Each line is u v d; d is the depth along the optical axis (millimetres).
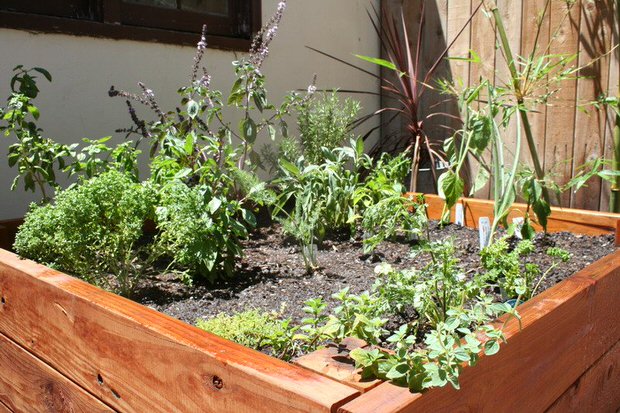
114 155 2588
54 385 1767
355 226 3098
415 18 4832
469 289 1767
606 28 3977
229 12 4008
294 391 1065
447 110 4715
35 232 2049
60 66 3113
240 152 3033
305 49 4414
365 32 4906
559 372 1679
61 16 3172
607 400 2107
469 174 4590
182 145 2561
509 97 4254
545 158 4316
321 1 4492
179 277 2334
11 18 2877
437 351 1132
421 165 4438
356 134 4859
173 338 1311
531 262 2539
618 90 3863
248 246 2885
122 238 2096
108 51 3299
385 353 1235
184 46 3654
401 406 1036
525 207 3148
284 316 1981
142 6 3512
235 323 1662
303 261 2643
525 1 4270
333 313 1987
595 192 4156
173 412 1344
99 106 3289
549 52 4227
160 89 3561
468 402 1242
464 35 4574
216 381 1219
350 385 1145
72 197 2039
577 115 4156
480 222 2781
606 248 2725
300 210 2902
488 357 1301
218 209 2340
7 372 2023
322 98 4535
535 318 1502
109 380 1529
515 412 1456
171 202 2236
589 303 1816
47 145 2523
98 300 1546
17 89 2965
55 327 1714
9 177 2986
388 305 1690
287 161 3057
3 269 1943
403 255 2715
